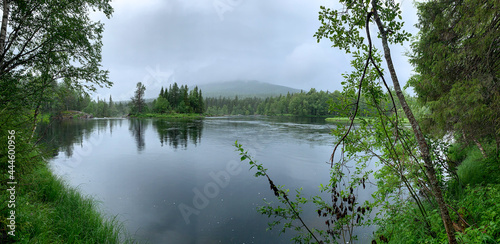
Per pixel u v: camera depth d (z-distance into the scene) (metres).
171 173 10.73
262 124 43.50
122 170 11.09
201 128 34.16
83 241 4.33
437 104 5.09
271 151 16.20
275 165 12.33
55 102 7.34
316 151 16.25
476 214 3.42
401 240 3.63
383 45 1.89
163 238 5.30
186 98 90.25
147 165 12.18
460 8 4.43
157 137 23.48
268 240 5.23
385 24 2.15
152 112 84.56
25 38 6.61
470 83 4.32
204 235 5.49
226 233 5.56
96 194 7.80
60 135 23.05
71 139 20.61
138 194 8.02
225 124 43.25
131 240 5.14
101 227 4.89
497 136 4.70
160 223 6.02
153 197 7.79
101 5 7.56
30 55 6.71
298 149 16.97
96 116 75.88
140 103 78.75
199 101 99.94
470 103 4.32
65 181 8.37
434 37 5.66
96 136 23.33
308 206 6.83
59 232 4.31
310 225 5.71
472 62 4.65
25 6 6.09
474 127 4.82
